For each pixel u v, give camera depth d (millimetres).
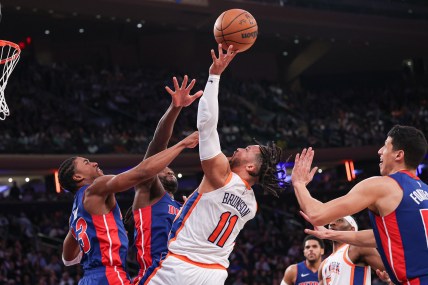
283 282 8930
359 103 36438
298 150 29094
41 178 26797
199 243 4711
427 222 4258
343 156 30172
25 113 24734
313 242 8656
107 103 28438
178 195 26453
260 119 31203
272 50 37844
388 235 4309
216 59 4629
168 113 5242
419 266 4227
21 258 19219
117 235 5098
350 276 6977
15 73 27219
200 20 30562
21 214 21859
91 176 5312
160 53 34375
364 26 33625
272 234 25234
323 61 37875
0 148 22453
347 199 4316
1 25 30391
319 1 32156
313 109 34375
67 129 25297
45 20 30281
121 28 32625
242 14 5109
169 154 4848
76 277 17859
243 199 4762
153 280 4848
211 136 4609
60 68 29734
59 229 21875
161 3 28297
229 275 21016
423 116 33719
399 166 4469
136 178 4848
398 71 39188
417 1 35281
